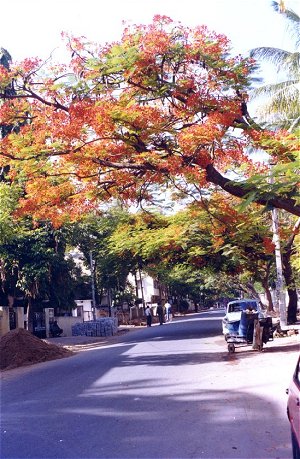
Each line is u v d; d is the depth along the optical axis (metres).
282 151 12.35
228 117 12.40
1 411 9.60
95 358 18.02
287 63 17.89
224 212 15.84
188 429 7.51
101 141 12.59
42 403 10.11
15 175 14.13
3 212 21.28
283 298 21.75
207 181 12.59
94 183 13.58
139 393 10.50
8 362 19.44
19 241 27.61
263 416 8.09
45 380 13.55
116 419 8.33
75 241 36.94
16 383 13.61
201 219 21.30
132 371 13.70
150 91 13.07
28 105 13.35
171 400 9.62
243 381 11.20
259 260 25.25
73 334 35.19
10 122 13.48
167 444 6.80
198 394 10.05
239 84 13.16
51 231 29.08
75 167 13.19
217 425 7.67
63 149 12.73
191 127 12.21
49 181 13.73
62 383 12.60
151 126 12.15
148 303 59.94
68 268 31.47
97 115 11.93
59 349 21.16
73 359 18.84
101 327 34.19
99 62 12.37
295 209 11.37
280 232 20.83
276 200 11.16
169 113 13.16
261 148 13.12
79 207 14.11
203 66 12.98
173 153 12.62
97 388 11.41
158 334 28.28
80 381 12.64
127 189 14.16
